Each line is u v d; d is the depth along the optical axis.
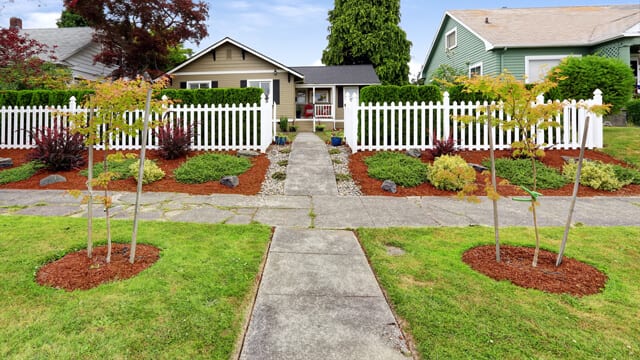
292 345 1.97
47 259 3.09
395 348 1.96
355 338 2.05
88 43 17.92
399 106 8.65
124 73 15.84
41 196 5.89
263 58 17.34
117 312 2.25
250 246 3.55
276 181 6.93
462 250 3.48
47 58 15.49
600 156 7.90
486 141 8.56
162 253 3.28
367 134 9.03
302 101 21.09
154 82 3.24
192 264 3.03
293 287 2.70
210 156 8.12
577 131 8.43
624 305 2.40
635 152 8.03
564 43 14.06
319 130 18.22
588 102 8.39
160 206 5.33
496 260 3.17
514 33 15.46
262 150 8.98
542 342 2.00
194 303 2.38
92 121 3.04
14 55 11.85
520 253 3.38
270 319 2.24
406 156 8.04
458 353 1.90
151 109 3.36
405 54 30.02
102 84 3.04
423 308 2.35
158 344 1.95
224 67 17.70
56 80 12.63
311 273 2.96
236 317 2.24
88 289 2.55
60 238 3.67
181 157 8.30
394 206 5.45
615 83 10.80
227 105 8.95
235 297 2.49
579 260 3.19
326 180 6.97
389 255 3.36
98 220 4.44
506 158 7.75
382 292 2.63
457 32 18.64
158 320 2.17
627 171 6.84
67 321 2.14
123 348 1.91
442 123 8.66
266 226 4.32
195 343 1.97
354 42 28.64
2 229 3.97
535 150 3.31
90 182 3.04
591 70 10.90
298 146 9.90
